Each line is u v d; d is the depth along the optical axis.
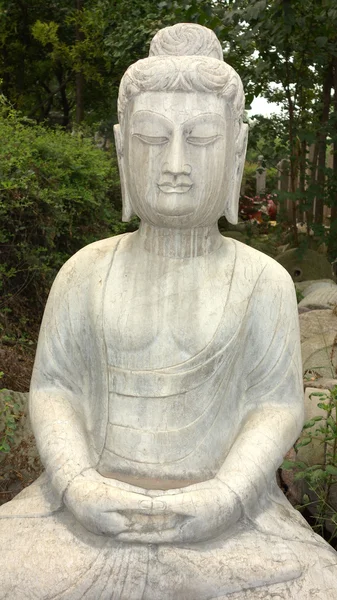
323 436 3.01
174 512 1.74
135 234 2.12
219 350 1.93
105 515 1.74
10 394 3.26
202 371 1.93
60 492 1.84
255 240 8.93
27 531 1.86
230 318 1.95
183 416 1.94
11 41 11.30
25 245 4.55
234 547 1.81
